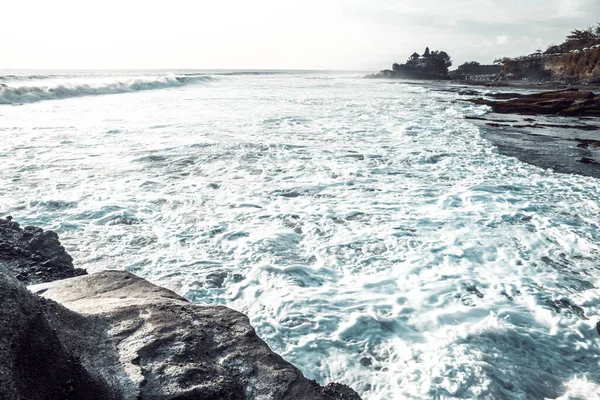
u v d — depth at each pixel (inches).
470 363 137.4
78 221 253.3
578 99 1061.1
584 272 205.5
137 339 99.4
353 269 206.2
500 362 139.4
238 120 676.7
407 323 162.4
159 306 118.0
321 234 246.5
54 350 84.0
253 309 169.9
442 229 255.4
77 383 81.7
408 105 1025.5
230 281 192.2
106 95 1091.3
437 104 1080.8
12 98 809.5
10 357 73.7
